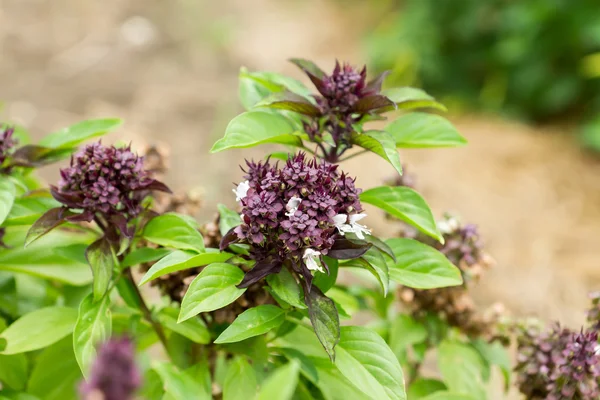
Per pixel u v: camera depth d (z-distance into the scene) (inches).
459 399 19.3
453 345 20.4
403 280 18.2
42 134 38.1
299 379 19.1
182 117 41.7
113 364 12.6
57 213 18.0
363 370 17.3
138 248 18.8
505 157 42.2
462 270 20.1
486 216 36.7
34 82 43.5
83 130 19.7
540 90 46.8
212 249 18.2
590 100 47.0
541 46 46.2
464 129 45.8
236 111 42.8
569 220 36.9
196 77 46.8
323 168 17.3
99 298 18.0
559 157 42.4
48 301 21.0
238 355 19.0
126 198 18.2
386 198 18.6
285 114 19.2
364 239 17.4
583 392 18.6
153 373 19.2
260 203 17.0
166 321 18.5
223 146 17.7
